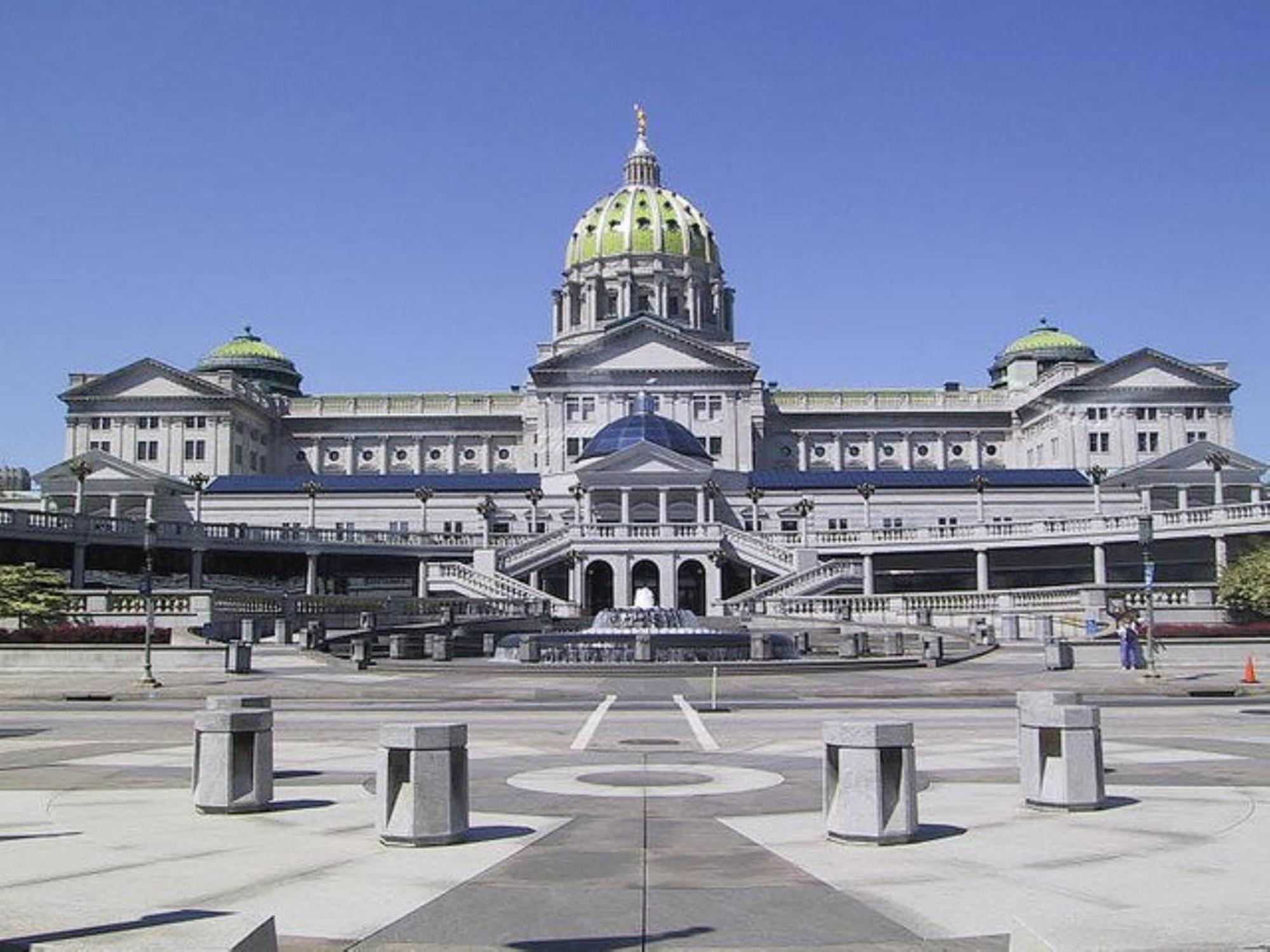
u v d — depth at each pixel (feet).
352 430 602.85
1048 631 207.51
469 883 42.06
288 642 202.59
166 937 26.40
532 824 52.70
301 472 602.85
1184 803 56.49
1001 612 234.99
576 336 651.25
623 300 654.53
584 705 119.34
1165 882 41.11
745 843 48.32
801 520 402.72
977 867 43.78
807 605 277.64
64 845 48.42
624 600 362.53
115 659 167.73
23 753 79.15
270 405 600.39
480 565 345.51
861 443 602.03
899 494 449.06
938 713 108.58
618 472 428.15
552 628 270.67
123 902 39.22
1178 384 542.98
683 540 364.99
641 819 53.67
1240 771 67.00
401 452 604.90
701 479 428.56
